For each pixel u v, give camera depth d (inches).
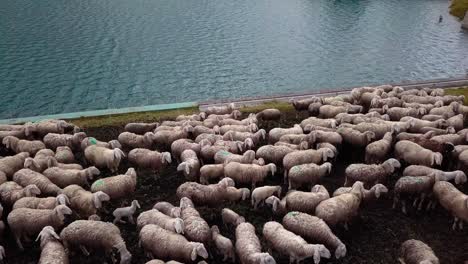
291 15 2554.1
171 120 1023.6
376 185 674.8
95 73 1679.4
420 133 877.2
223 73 1726.1
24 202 632.4
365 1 2918.3
